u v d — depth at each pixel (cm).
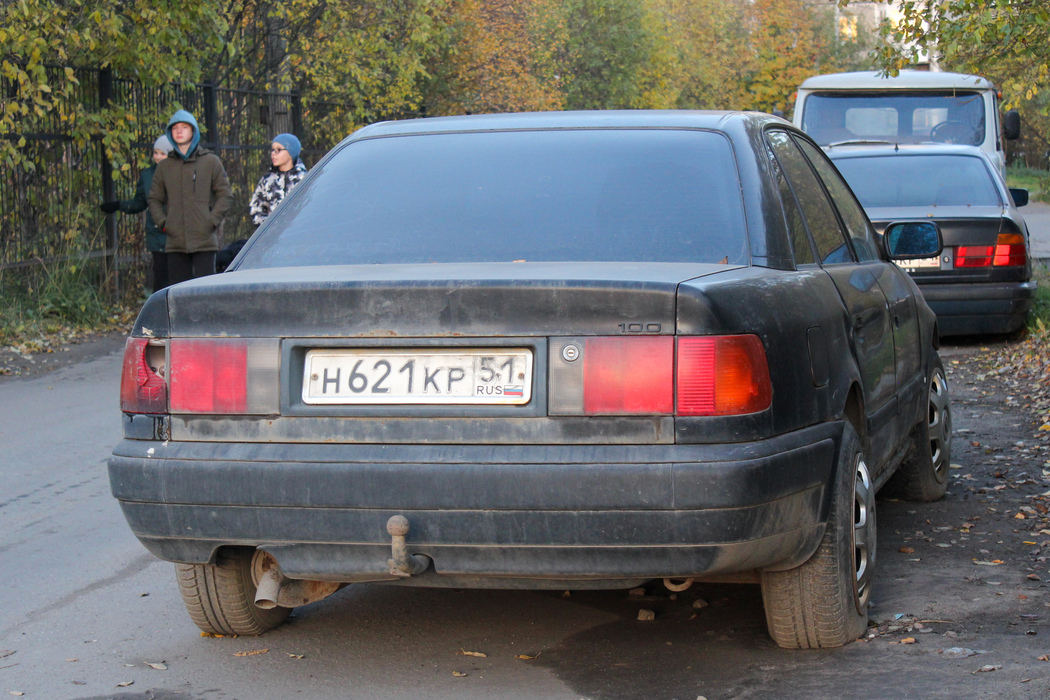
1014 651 408
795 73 4416
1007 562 520
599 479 346
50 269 1411
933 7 994
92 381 1084
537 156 453
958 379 1040
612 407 350
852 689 379
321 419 368
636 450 349
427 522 357
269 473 367
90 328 1381
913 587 487
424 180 453
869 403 470
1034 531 571
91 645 452
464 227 427
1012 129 1791
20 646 453
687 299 351
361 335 366
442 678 408
